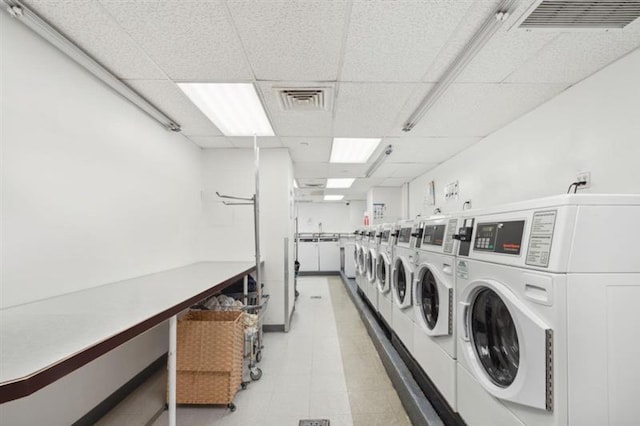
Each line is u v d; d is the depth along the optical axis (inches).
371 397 90.9
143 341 99.6
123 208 91.9
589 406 39.8
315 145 150.0
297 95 95.7
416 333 88.4
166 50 71.5
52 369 31.9
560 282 40.4
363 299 199.8
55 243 67.4
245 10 58.6
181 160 131.6
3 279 56.2
